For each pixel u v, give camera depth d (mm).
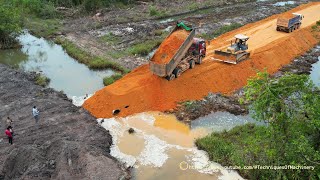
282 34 36938
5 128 21781
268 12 48062
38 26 41594
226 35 37750
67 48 35594
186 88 25969
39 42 38188
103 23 42688
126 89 24906
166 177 18719
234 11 48719
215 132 22078
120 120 23328
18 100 25172
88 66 31953
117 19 44156
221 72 28172
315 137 16000
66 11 46438
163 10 48125
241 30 39188
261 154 17828
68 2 48375
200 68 28219
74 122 22547
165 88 25312
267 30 38500
